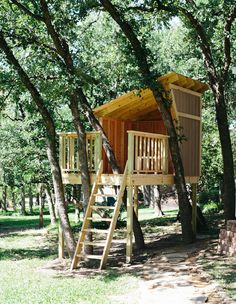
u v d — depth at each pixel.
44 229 25.91
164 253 12.85
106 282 10.22
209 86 17.20
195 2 14.49
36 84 14.38
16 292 9.59
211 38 17.44
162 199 40.50
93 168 15.31
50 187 26.62
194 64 22.08
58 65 12.88
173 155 14.07
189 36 17.06
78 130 13.33
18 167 25.20
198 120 16.05
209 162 25.19
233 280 9.37
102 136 14.50
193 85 15.45
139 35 15.46
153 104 15.66
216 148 25.05
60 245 13.96
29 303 8.67
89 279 10.70
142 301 8.38
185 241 14.21
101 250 15.05
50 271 12.02
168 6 14.37
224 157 15.47
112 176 12.76
